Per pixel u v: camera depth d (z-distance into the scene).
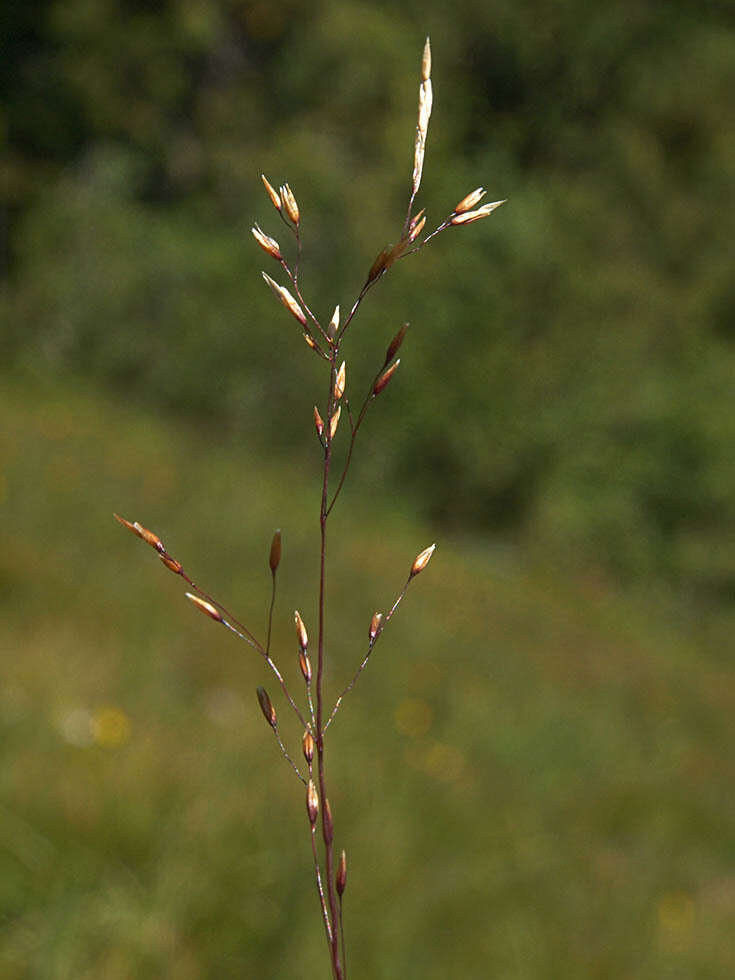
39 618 4.89
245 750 3.64
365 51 25.05
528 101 28.69
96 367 19.09
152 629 5.35
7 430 10.67
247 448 17.16
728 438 17.64
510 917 3.55
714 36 30.28
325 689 5.73
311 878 2.95
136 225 20.70
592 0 28.48
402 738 5.48
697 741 8.43
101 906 2.43
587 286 21.00
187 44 25.48
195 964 2.45
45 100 25.67
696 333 23.38
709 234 27.61
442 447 17.56
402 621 8.35
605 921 3.95
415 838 3.77
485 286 19.03
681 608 16.12
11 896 2.41
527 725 6.67
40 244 20.67
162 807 2.84
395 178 22.23
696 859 5.50
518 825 4.61
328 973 2.70
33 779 2.80
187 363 18.47
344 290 18.73
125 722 3.41
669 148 29.73
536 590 13.97
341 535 11.45
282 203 0.61
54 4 25.23
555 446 17.86
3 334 19.23
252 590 7.71
